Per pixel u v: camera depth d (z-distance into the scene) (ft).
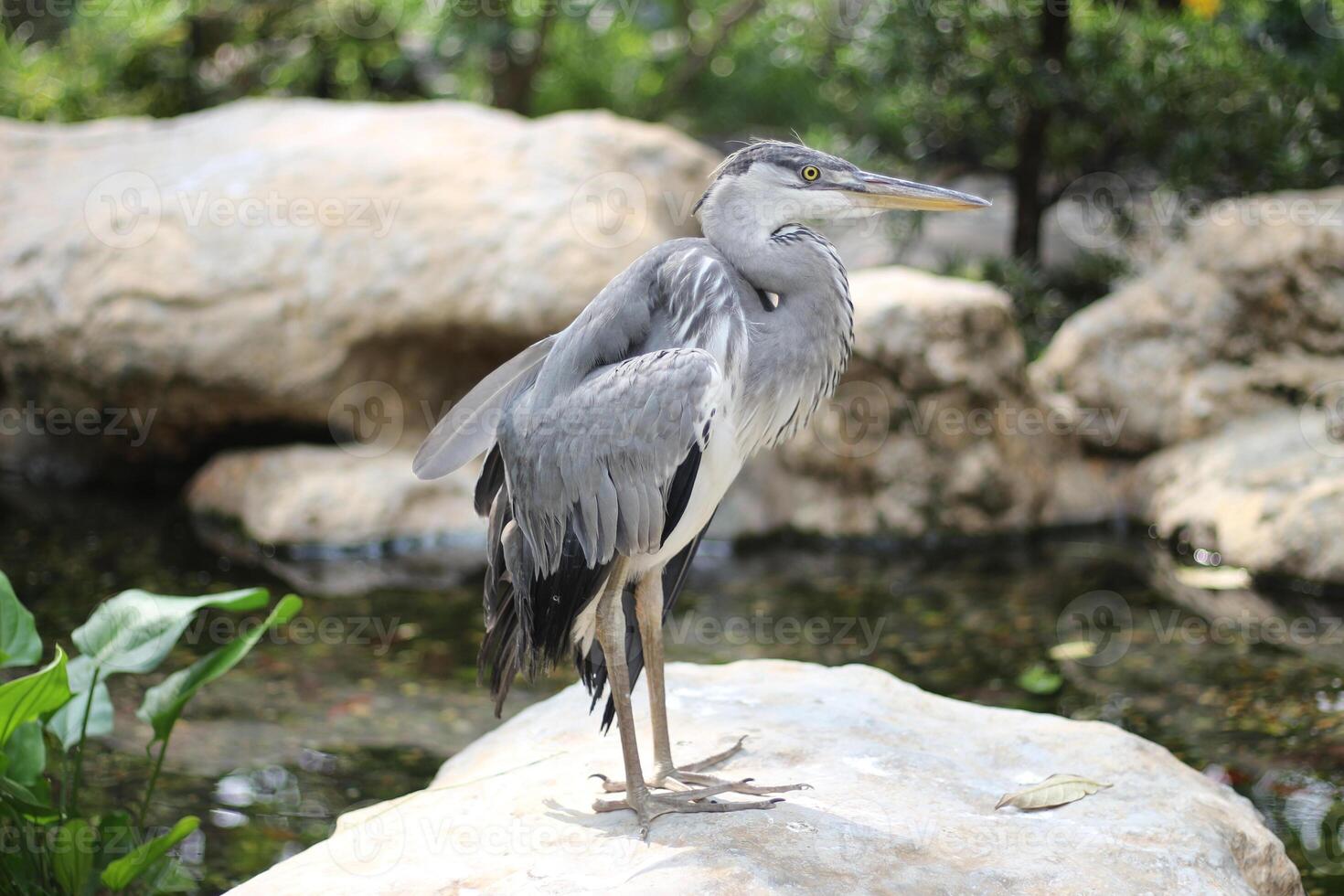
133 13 47.70
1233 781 19.69
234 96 50.65
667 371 12.80
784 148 14.12
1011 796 13.82
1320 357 31.55
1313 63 38.60
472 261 31.60
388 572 29.19
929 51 40.40
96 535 31.19
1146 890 12.31
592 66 57.52
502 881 12.17
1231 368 32.30
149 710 16.60
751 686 16.87
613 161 34.32
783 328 13.70
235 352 31.45
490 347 32.53
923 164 44.01
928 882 12.05
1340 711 21.93
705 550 31.04
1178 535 30.22
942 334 30.63
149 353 31.48
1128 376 33.14
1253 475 29.30
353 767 20.35
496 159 33.73
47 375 32.63
